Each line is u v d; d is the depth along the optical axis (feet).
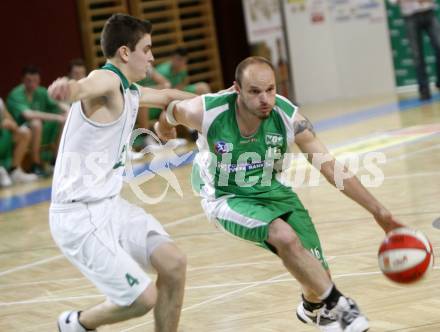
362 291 35.55
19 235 58.65
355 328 26.94
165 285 27.81
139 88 30.55
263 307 35.29
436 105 101.96
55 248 53.01
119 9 107.55
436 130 81.82
